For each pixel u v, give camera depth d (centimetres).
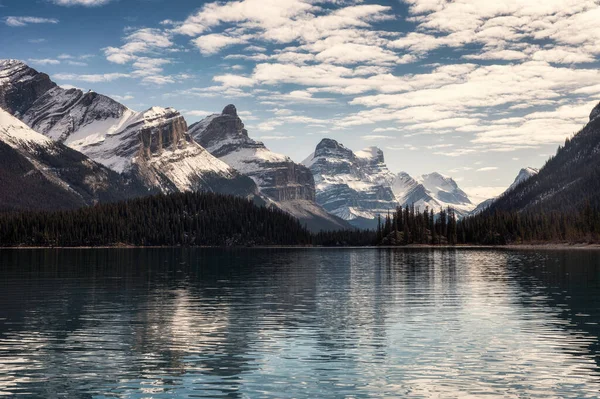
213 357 4900
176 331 6047
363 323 6475
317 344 5391
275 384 4159
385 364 4666
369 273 14025
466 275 12988
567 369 4516
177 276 13375
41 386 4122
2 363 4716
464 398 3872
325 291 9844
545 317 6831
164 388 4078
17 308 7781
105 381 4231
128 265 17925
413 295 9138
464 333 5875
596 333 5850
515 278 12062
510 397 3884
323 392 3991
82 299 8756
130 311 7469
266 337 5716
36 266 17138
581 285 10456
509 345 5309
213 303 8262
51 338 5694
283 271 15075
